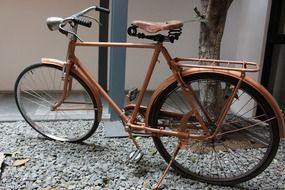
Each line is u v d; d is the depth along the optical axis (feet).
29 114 9.31
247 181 6.42
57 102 8.01
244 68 5.80
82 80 7.43
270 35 9.79
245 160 7.21
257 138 7.82
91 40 12.71
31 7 12.25
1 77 12.77
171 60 6.08
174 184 6.27
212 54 7.87
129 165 6.91
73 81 8.57
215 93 7.53
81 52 12.97
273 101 5.70
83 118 9.37
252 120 7.79
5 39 12.41
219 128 6.14
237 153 7.48
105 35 9.82
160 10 13.21
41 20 12.44
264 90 5.72
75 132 8.41
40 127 8.43
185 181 6.41
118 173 6.58
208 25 7.69
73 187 6.02
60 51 12.91
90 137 8.27
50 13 12.41
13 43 12.51
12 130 8.59
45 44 12.73
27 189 5.90
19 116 9.61
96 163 6.95
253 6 10.12
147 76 6.40
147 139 8.23
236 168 6.88
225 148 7.62
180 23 5.88
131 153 7.14
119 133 8.44
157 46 6.11
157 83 13.84
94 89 7.43
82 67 7.37
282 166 7.08
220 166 6.95
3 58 12.59
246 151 7.54
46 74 12.22
